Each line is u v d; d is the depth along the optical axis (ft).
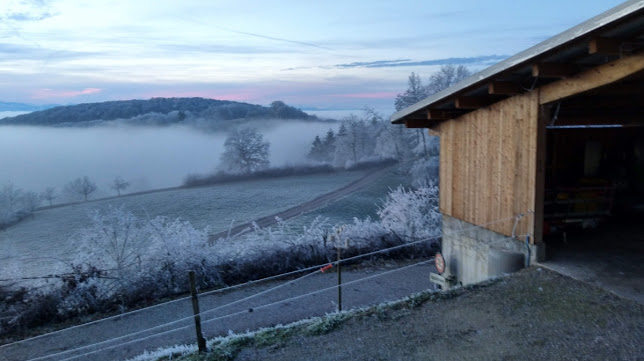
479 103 21.70
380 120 138.82
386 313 16.52
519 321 14.43
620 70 14.48
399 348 13.70
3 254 46.96
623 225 24.34
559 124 24.14
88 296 31.35
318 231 44.86
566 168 27.50
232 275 36.78
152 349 23.56
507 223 20.53
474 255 23.45
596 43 13.41
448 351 13.17
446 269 26.35
